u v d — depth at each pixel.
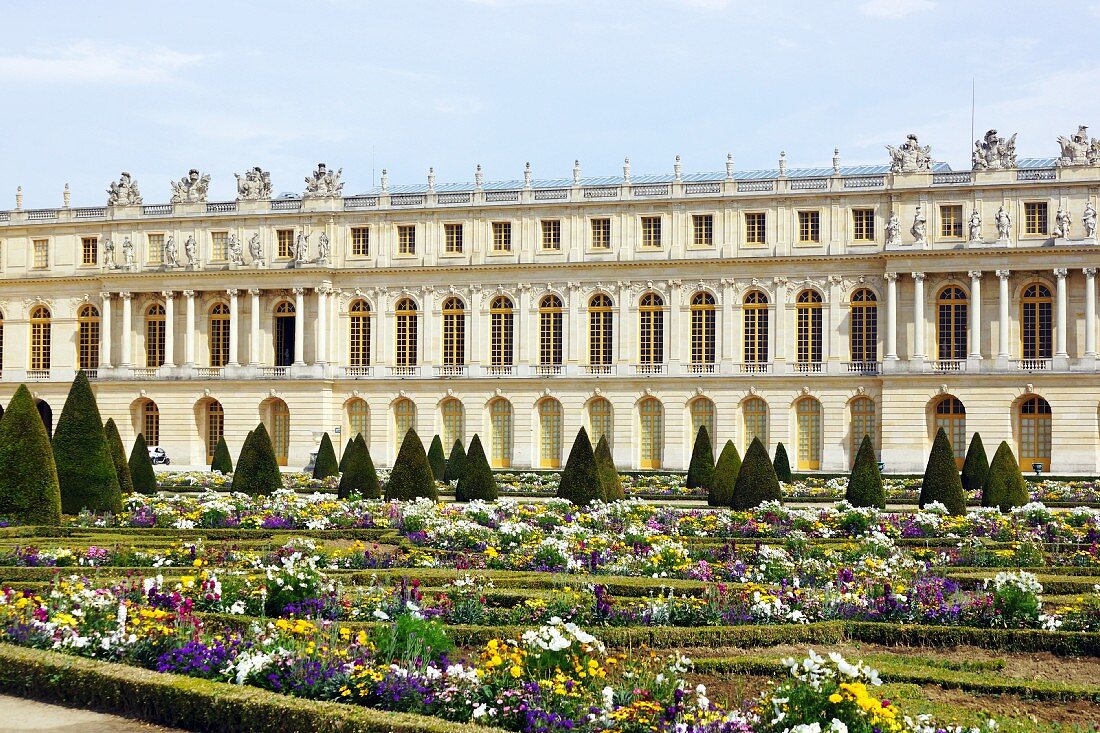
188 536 50.88
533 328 113.25
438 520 52.06
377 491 73.25
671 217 110.69
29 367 125.19
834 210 107.25
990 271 102.75
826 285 107.44
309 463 114.44
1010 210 103.19
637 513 58.53
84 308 124.44
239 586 32.16
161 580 31.34
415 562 42.50
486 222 114.31
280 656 25.11
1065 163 102.00
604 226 112.50
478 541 46.72
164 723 24.45
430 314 115.38
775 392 108.19
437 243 115.44
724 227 109.56
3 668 26.52
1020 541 48.56
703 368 109.94
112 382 120.12
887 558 43.25
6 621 28.66
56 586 30.78
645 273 110.94
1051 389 101.38
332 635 26.78
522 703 22.45
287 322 119.94
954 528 53.12
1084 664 29.78
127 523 54.91
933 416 105.25
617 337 111.50
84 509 57.53
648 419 111.69
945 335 105.06
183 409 118.94
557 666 24.25
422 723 22.12
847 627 32.12
